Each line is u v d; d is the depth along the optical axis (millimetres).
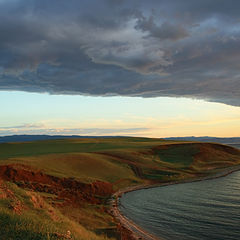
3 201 18375
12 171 46938
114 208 42875
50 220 18500
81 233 18781
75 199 43469
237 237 29766
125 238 27891
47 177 50281
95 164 72688
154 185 65750
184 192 57375
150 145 121438
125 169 76375
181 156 105312
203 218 37188
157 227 33469
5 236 11648
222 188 61250
